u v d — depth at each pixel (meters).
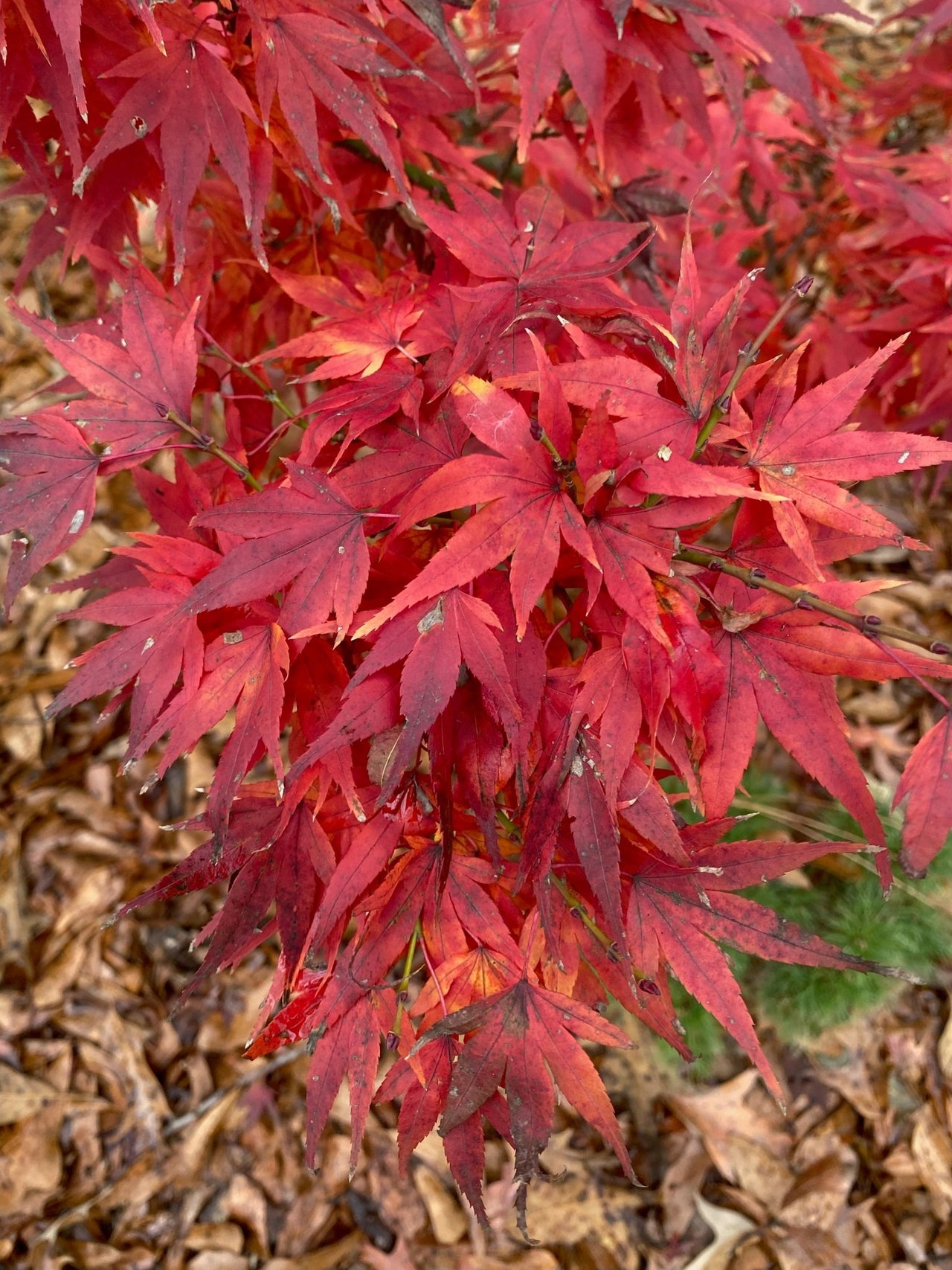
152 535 0.27
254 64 0.31
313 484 0.26
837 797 0.25
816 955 0.25
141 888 0.73
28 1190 0.61
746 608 0.26
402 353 0.30
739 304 0.24
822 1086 0.64
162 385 0.29
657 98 0.38
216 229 0.39
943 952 0.62
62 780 0.79
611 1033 0.25
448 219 0.30
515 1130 0.25
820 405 0.25
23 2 0.25
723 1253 0.59
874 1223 0.59
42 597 0.87
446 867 0.25
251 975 0.70
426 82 0.37
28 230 1.06
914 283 0.53
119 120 0.28
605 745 0.24
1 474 0.55
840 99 0.76
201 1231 0.61
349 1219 0.61
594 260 0.30
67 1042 0.67
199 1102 0.65
